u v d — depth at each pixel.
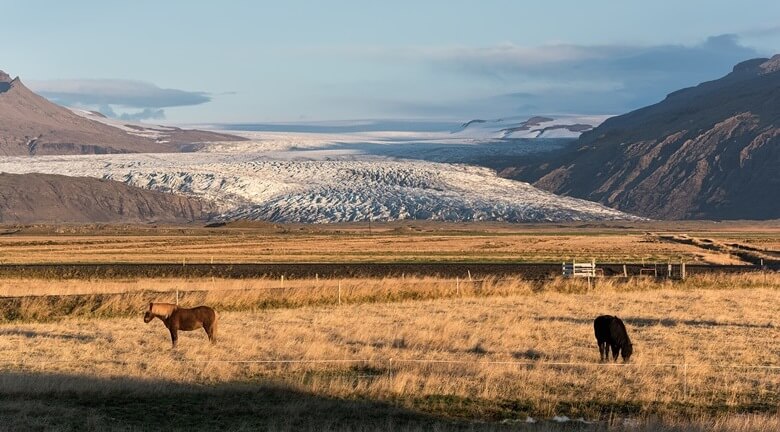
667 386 25.30
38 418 21.38
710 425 21.03
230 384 25.17
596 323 29.31
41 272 70.75
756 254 103.88
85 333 35.75
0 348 31.61
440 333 34.66
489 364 27.62
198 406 23.03
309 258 97.12
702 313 42.41
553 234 198.00
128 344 32.62
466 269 76.62
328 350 30.45
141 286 52.78
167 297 44.88
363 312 42.44
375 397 24.02
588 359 29.41
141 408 22.80
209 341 32.62
